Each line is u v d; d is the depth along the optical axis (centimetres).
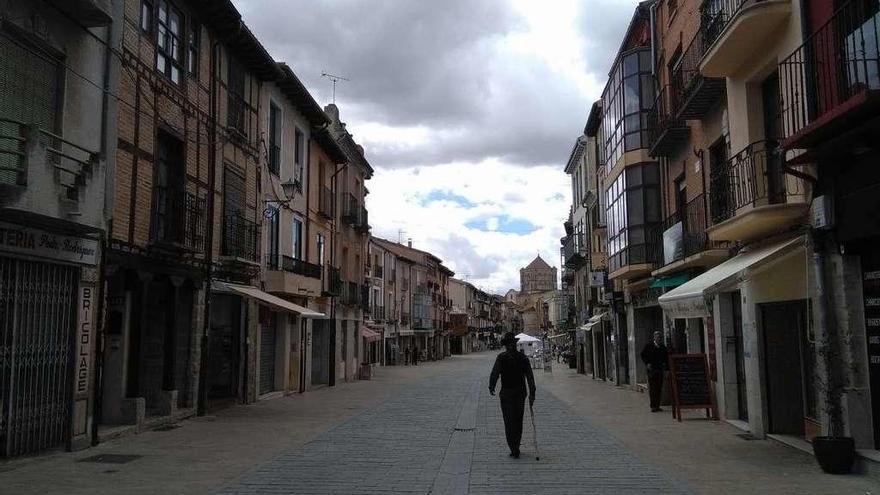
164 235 1341
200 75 1523
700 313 1097
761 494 720
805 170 977
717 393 1397
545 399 1998
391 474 847
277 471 866
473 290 11550
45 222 913
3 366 886
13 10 897
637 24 2266
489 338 12975
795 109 998
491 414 1584
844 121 793
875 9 818
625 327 2639
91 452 1007
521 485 776
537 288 16488
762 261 991
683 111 1562
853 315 867
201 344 1506
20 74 923
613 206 2430
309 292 2261
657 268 2033
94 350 1080
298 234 2386
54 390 988
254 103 1894
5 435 896
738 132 1236
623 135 2227
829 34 912
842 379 876
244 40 1692
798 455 959
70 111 1027
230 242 1661
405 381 3078
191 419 1426
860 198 822
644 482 787
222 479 814
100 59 1108
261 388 2000
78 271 1034
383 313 5397
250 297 1598
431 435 1212
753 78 1186
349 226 3234
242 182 1788
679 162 1848
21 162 854
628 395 2122
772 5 1025
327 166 2806
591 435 1191
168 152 1405
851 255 873
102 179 1052
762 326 1133
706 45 1410
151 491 745
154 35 1303
